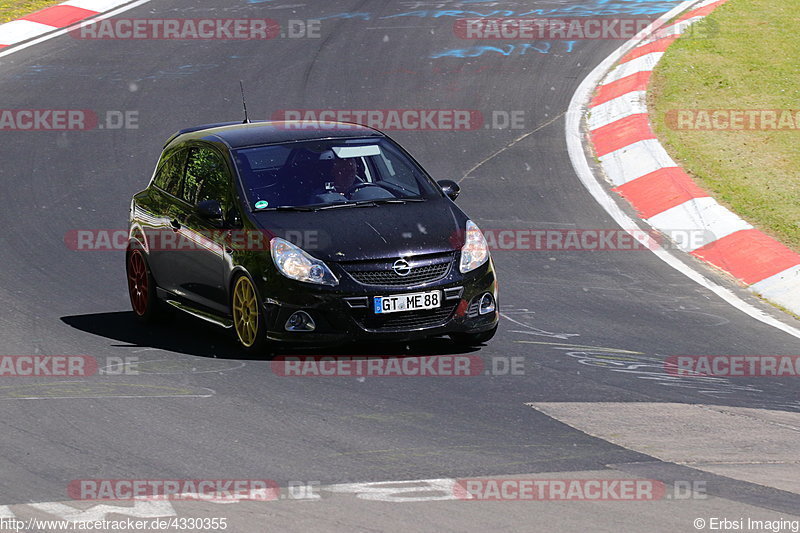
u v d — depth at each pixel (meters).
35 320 35.16
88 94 64.44
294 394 27.62
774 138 54.75
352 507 20.44
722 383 29.70
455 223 31.88
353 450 23.69
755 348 33.12
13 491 21.38
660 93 61.25
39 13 80.69
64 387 28.31
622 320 35.41
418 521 19.77
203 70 68.25
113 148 56.00
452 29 75.56
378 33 75.00
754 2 78.19
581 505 20.61
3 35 76.19
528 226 45.56
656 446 24.34
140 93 64.38
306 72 67.50
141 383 28.61
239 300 31.52
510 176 51.69
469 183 50.84
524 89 64.00
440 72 67.12
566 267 41.06
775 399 28.56
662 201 47.62
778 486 21.98
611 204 48.31
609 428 25.48
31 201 49.00
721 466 23.17
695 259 42.22
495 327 31.72
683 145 53.91
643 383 29.30
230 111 61.03
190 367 30.09
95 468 22.61
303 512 20.19
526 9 80.19
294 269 29.97
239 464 22.81
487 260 31.56
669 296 38.12
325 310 29.72
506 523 19.70
